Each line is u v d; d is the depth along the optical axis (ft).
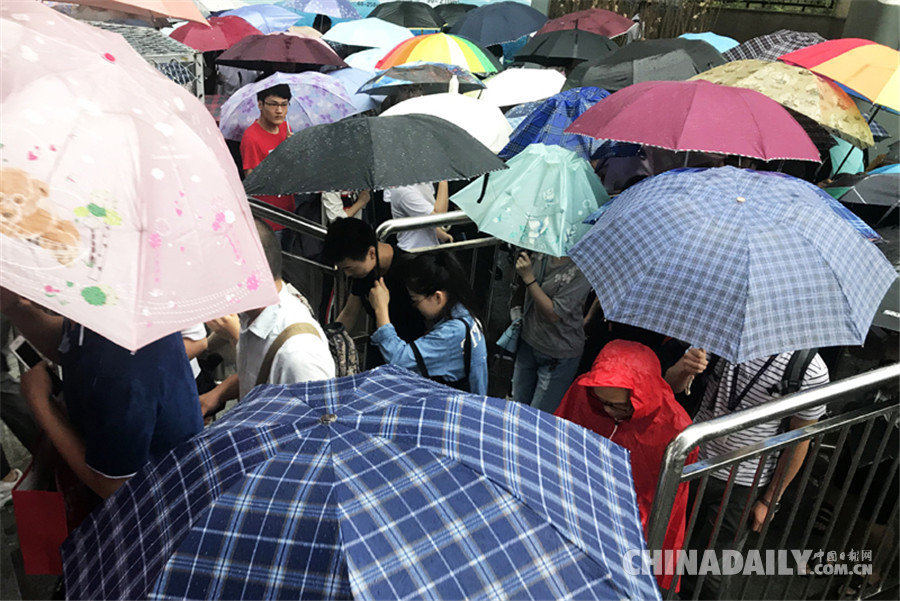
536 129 15.30
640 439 8.61
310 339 7.84
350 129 9.37
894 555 9.78
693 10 38.06
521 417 5.24
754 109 10.14
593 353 12.12
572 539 4.50
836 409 11.16
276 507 4.16
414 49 21.20
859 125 12.57
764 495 9.39
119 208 4.42
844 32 32.24
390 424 4.76
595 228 8.39
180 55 16.01
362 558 3.92
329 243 10.30
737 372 8.97
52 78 4.67
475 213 11.43
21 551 6.58
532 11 30.71
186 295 4.52
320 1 30.60
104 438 5.60
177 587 4.03
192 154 4.99
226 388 9.21
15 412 6.21
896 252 10.37
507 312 15.42
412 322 10.43
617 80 17.63
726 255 7.17
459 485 4.46
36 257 4.09
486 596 4.06
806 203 7.81
